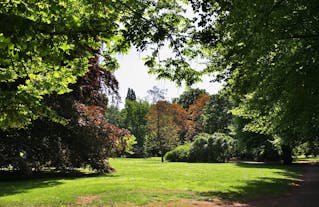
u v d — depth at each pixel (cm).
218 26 1009
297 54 1220
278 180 2166
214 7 977
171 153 4538
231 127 4516
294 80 1231
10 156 1959
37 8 516
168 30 793
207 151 4341
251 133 4141
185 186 1691
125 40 701
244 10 960
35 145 2030
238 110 2183
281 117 1527
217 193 1535
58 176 2125
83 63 854
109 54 810
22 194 1371
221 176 2241
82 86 2267
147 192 1452
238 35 1011
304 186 1948
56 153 2094
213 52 1226
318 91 1234
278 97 1383
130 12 763
